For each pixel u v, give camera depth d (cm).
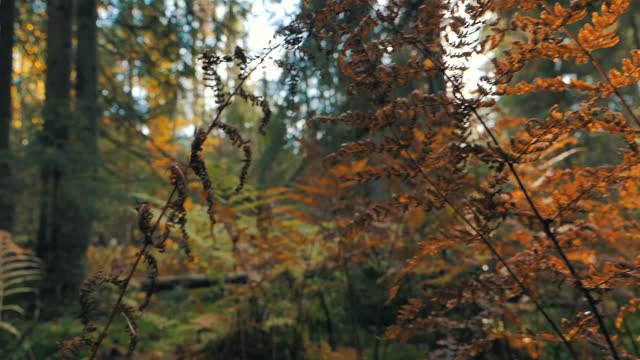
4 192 533
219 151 490
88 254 574
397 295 294
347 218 285
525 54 132
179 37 609
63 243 525
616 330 229
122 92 689
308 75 298
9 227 561
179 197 140
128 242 604
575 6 123
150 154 580
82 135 549
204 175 144
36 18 779
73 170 519
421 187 186
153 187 547
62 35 616
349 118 150
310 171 324
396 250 282
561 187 165
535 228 147
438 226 257
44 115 545
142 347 312
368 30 141
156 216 293
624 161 132
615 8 124
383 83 145
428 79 243
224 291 365
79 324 364
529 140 135
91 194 510
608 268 135
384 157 218
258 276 324
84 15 604
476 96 143
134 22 647
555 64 498
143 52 637
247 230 335
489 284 160
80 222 529
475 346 167
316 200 308
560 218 143
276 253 318
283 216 386
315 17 142
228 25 579
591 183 138
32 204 591
